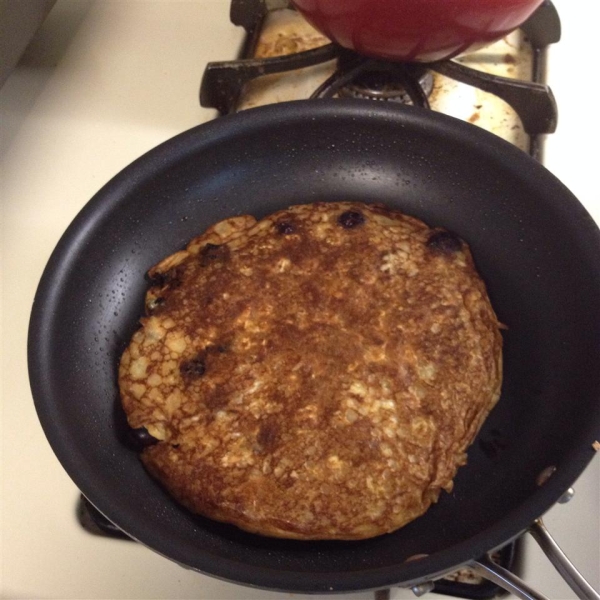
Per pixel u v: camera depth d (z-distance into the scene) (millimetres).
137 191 387
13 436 387
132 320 392
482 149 385
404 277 387
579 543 344
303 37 504
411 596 336
